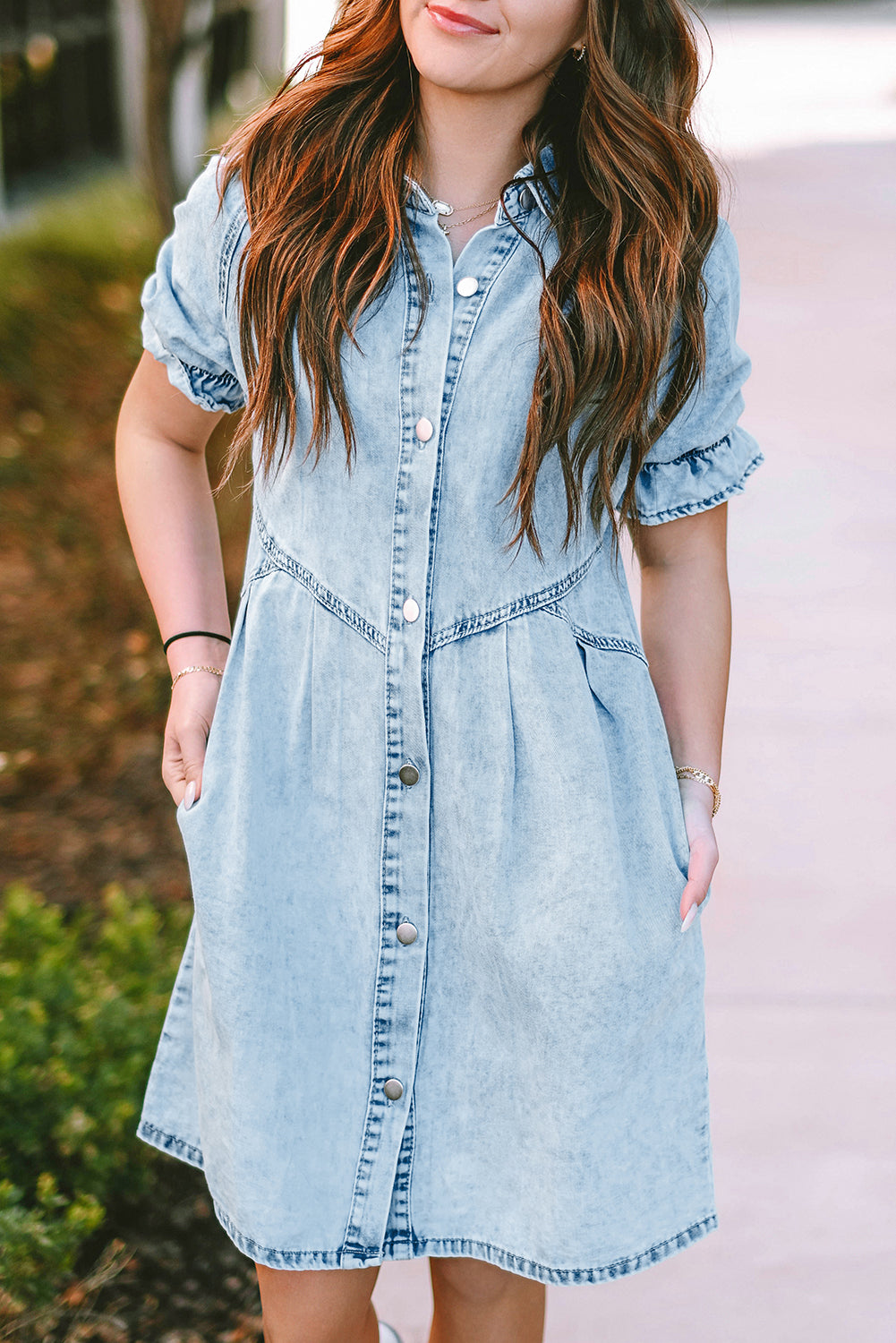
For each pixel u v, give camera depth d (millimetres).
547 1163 1810
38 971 3123
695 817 1871
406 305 1713
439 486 1719
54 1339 2479
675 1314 2635
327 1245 1875
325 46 1827
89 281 7820
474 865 1760
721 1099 3154
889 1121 3119
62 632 4883
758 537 6051
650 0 1686
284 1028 1839
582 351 1678
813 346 8516
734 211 11758
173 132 5238
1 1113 2783
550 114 1754
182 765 1920
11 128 9219
